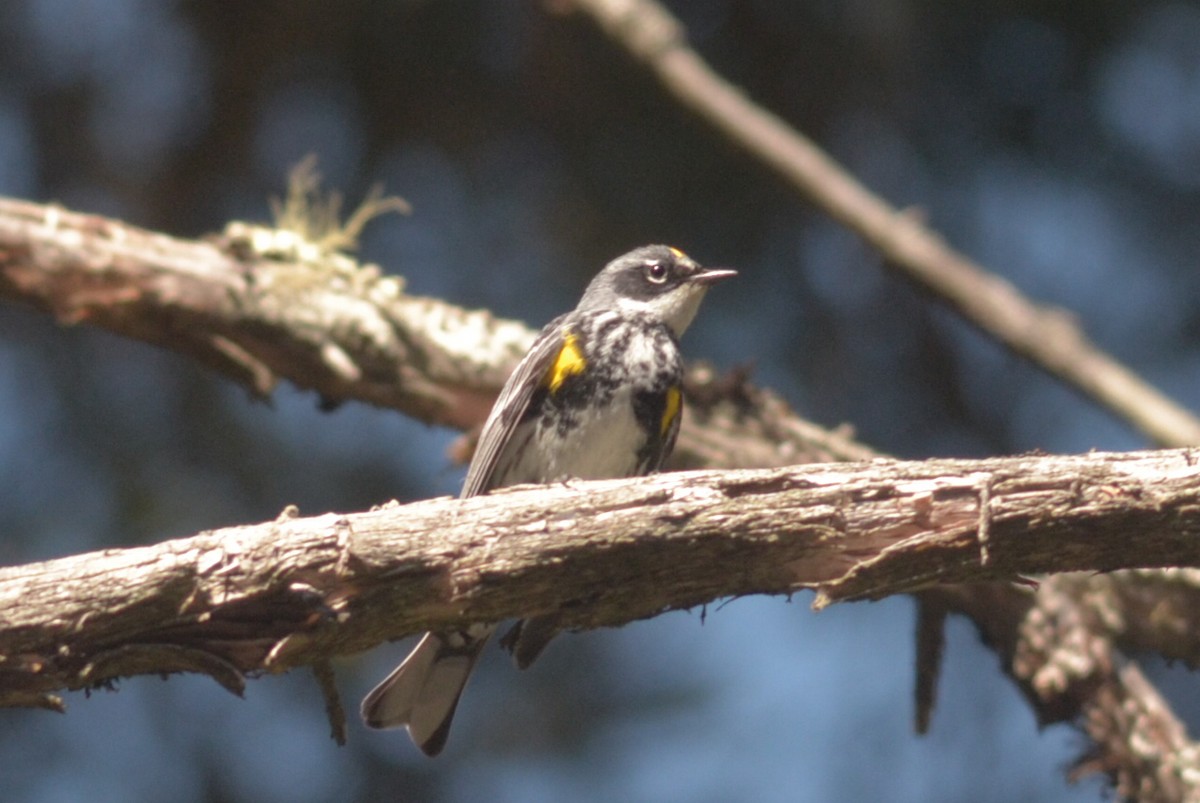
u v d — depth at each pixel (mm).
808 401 12281
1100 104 11945
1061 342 10398
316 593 5539
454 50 11922
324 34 11789
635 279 9766
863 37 11570
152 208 12141
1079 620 9320
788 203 12156
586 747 12305
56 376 11992
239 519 11766
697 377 10492
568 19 11211
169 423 11977
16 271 9688
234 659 5664
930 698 8945
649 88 11922
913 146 12156
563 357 8867
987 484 5426
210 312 9961
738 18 12195
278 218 10703
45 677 5562
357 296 10367
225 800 11914
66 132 12125
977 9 11641
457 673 7723
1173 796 8766
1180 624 9320
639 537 5539
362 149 12258
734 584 5664
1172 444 10008
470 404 10578
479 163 12188
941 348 12672
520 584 5609
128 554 5582
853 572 5504
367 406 11875
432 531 5621
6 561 11305
